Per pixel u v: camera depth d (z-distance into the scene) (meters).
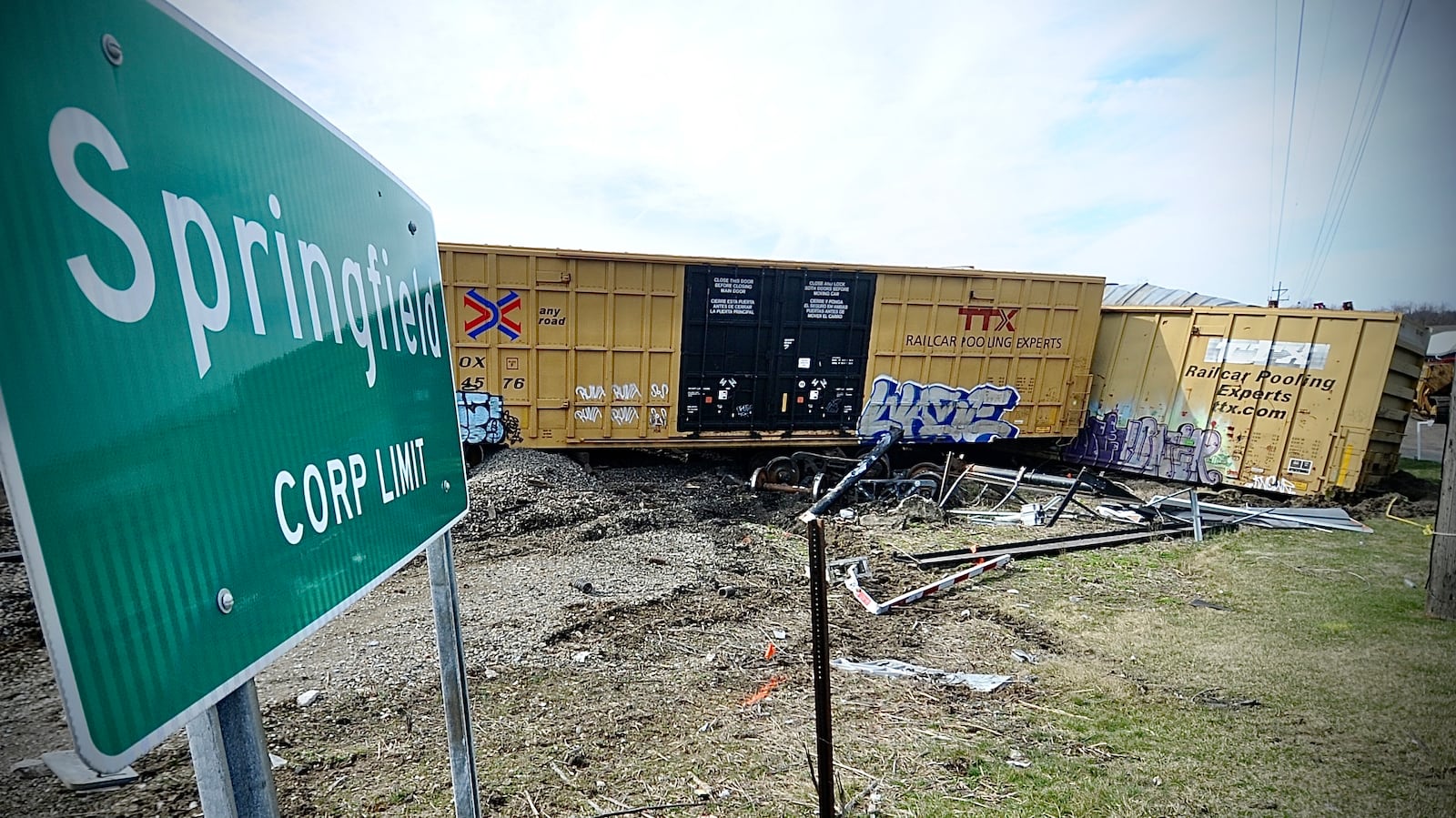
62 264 0.68
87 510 0.69
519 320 8.37
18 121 0.65
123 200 0.77
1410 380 9.52
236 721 0.95
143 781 3.07
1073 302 10.34
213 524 0.87
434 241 1.79
